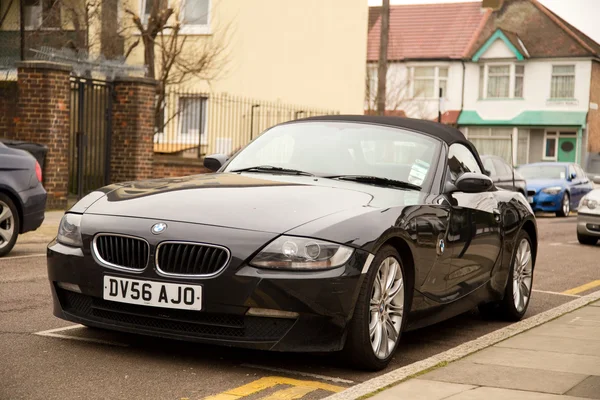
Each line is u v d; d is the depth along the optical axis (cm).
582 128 4488
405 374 499
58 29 2086
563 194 2408
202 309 474
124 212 513
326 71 2772
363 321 492
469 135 4659
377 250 499
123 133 1697
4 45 2192
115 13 2095
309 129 650
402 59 4625
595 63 4525
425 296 565
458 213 605
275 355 538
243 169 617
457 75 4606
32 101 1498
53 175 1505
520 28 4653
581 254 1366
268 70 2544
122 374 480
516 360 549
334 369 513
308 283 468
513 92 4544
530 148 4603
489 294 684
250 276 468
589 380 495
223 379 480
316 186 556
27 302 682
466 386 474
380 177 593
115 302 501
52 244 527
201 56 2202
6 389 441
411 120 662
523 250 741
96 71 1744
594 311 768
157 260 484
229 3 2416
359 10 2909
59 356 513
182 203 515
